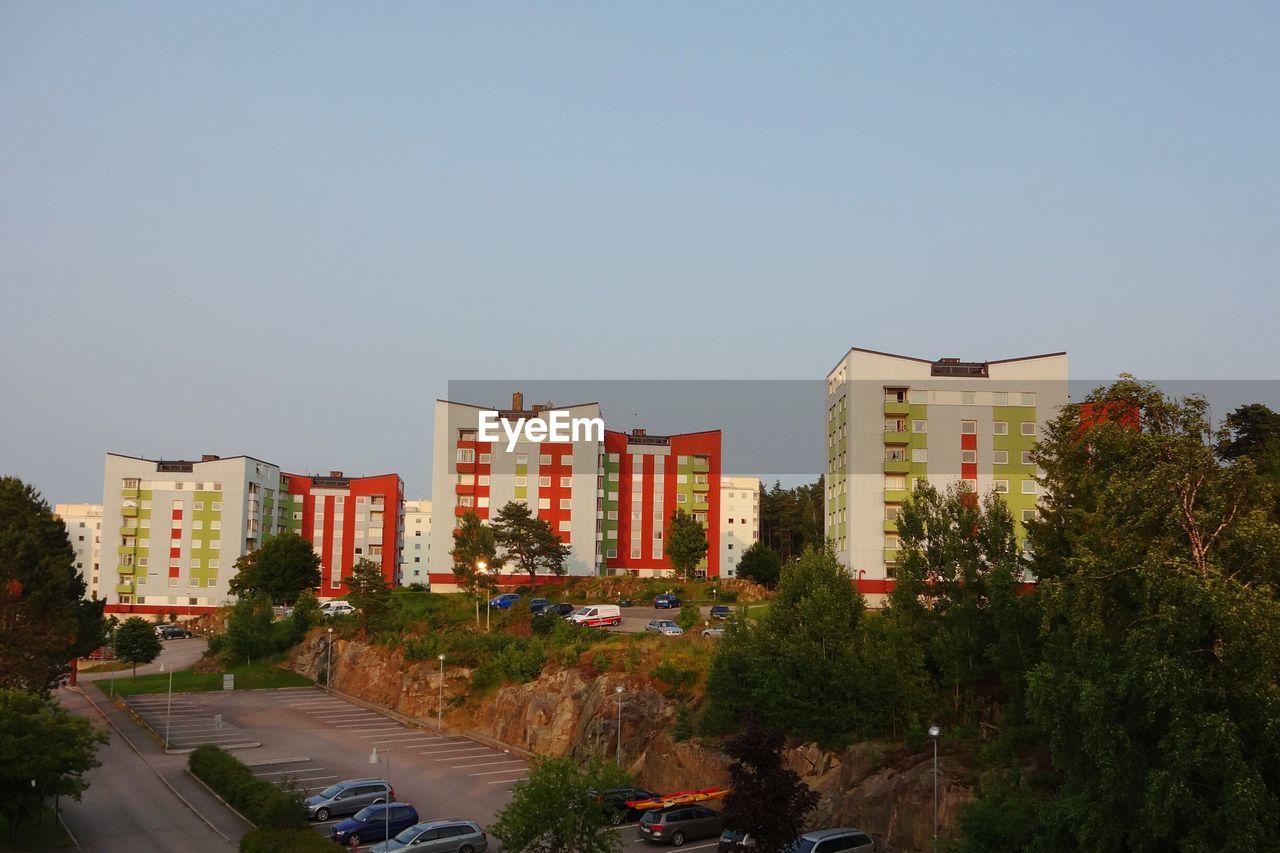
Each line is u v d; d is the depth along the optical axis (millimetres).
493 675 72812
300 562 116125
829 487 92688
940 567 48719
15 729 41875
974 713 45781
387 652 83000
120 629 91250
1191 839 26094
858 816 41938
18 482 76000
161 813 48281
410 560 173125
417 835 41375
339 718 74625
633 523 122625
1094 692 28359
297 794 47250
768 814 33781
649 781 54875
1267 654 26031
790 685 49312
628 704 59500
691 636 71875
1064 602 31141
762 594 104625
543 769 37531
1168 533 29422
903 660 47594
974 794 37906
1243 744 26562
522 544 99250
